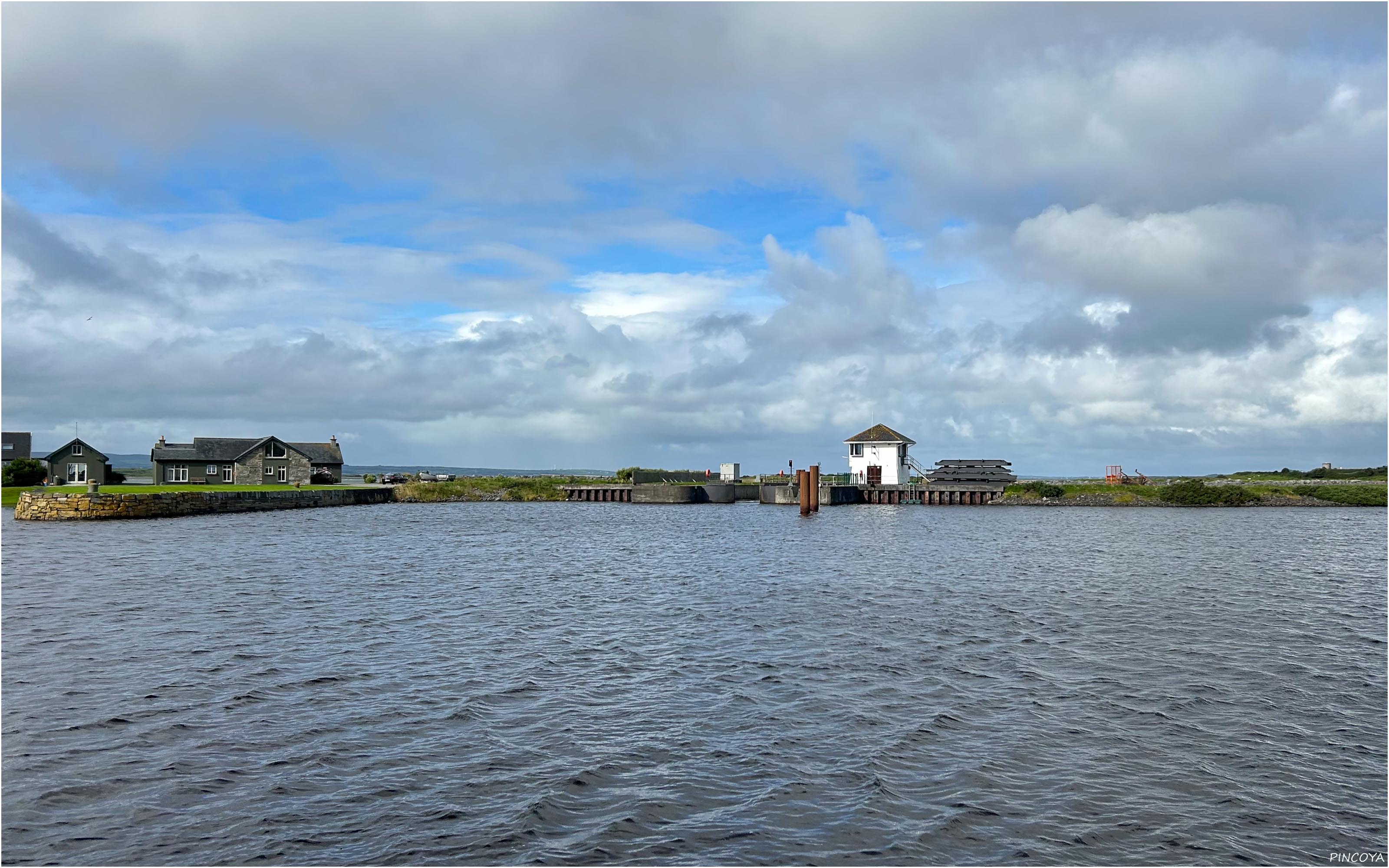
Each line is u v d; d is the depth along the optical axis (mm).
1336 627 27375
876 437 118250
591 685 20094
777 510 104062
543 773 14758
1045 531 69750
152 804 13414
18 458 110562
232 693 19047
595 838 12531
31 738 16062
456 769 14930
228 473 110250
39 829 12570
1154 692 19766
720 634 25891
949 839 12648
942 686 20188
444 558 46531
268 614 28250
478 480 130000
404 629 26109
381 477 146000
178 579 36250
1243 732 17109
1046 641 25047
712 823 13047
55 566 39906
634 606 30750
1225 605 31688
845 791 14203
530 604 31109
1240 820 13305
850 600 32250
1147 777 14836
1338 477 139625
